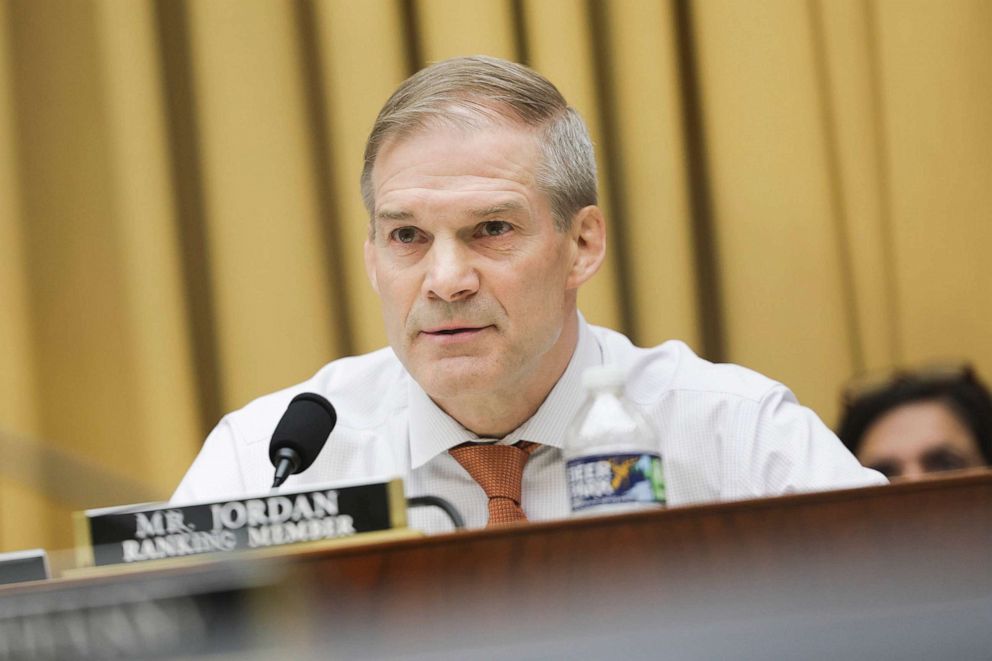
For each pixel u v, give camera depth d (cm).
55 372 1026
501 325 495
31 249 1027
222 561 240
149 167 1034
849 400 741
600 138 1048
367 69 1048
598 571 261
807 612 247
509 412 525
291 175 1048
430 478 541
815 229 1059
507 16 1051
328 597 261
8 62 1030
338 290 1045
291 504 334
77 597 239
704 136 1071
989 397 726
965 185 1079
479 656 238
